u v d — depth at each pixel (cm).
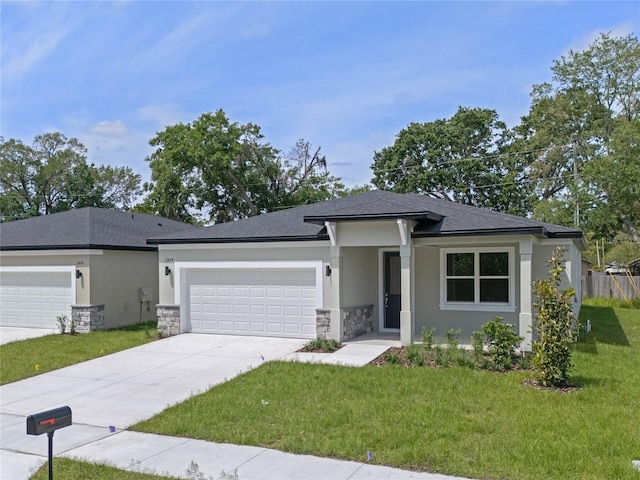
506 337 1084
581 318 2042
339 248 1393
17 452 699
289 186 4347
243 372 1093
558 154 3759
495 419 764
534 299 1392
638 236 3344
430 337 1212
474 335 1148
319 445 678
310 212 1653
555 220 3191
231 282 1559
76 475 607
